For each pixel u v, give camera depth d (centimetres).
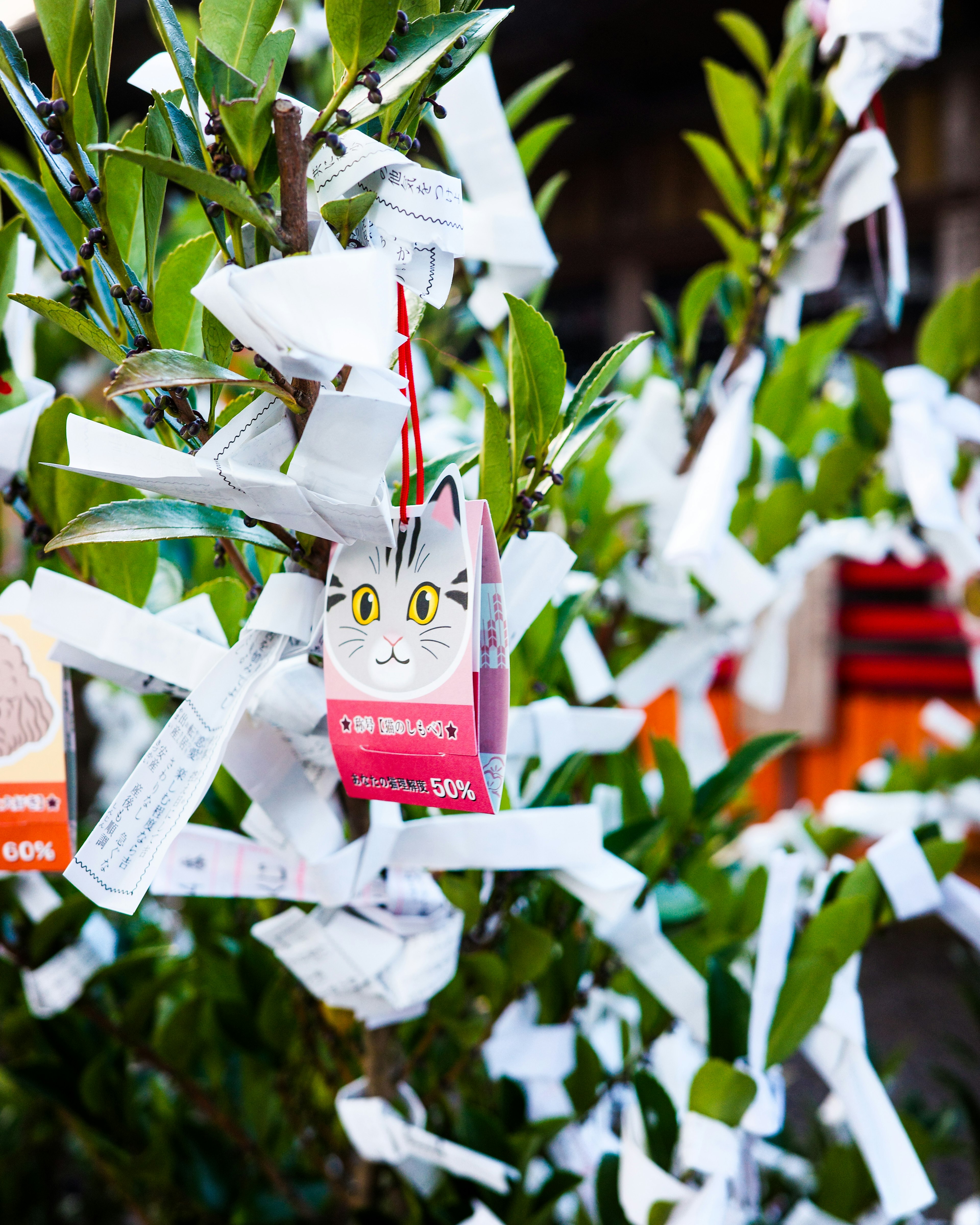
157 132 44
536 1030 75
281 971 80
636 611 96
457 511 43
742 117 83
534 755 70
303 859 55
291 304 36
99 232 43
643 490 92
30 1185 128
